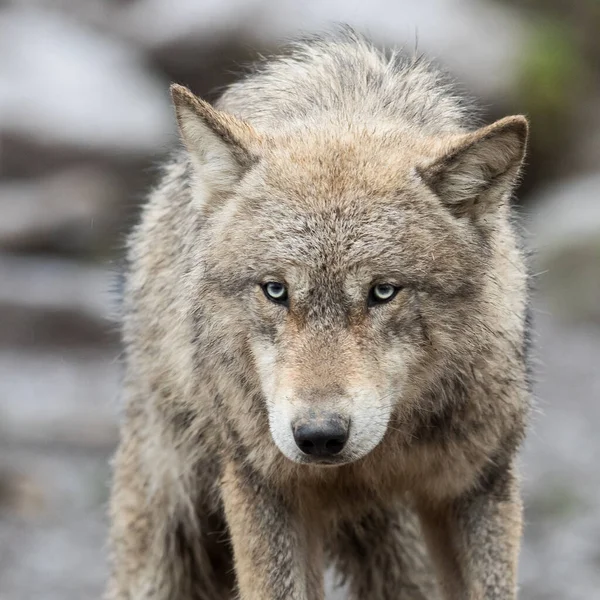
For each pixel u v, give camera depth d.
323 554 10.17
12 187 32.00
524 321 9.26
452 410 8.73
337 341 8.03
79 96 32.88
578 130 33.25
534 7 35.84
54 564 15.54
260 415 8.79
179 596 10.85
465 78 31.77
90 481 18.50
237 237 8.45
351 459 7.95
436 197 8.40
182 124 8.75
